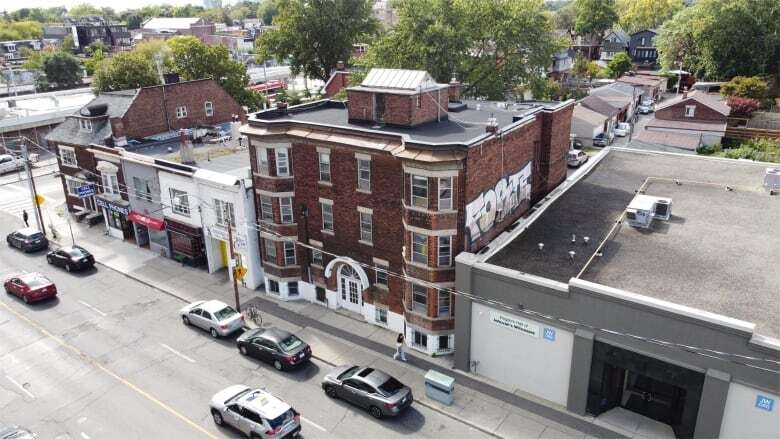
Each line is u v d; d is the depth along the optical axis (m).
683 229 31.30
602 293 23.98
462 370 29.86
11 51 179.38
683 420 23.73
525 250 29.70
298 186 35.06
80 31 191.25
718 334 21.67
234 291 38.31
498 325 27.89
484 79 62.34
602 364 25.06
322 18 84.69
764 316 22.69
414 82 32.97
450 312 30.73
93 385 29.41
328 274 35.62
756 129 66.88
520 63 62.09
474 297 28.05
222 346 32.94
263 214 36.59
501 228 33.78
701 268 26.75
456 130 32.56
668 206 32.47
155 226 44.09
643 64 141.12
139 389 29.00
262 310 36.56
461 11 60.31
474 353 29.33
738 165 42.47
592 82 124.25
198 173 39.44
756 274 26.03
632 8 184.50
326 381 28.09
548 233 31.69
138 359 31.67
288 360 29.69
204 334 34.28
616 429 25.16
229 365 31.00
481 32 61.41
